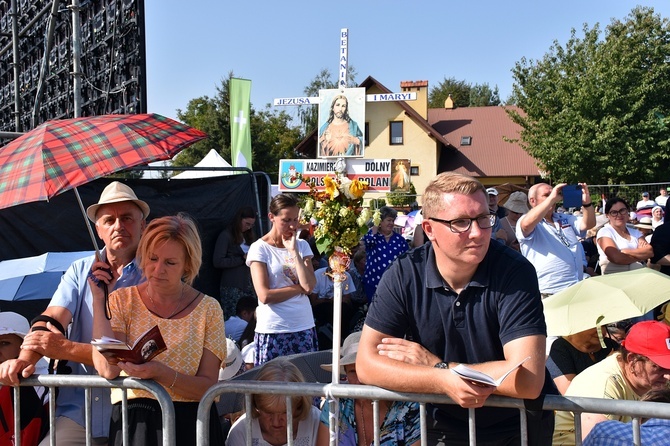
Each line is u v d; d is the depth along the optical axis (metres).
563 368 3.71
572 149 28.59
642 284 3.83
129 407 2.72
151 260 2.75
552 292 5.35
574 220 7.17
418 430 2.71
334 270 2.73
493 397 2.22
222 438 2.80
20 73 12.91
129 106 8.41
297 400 2.96
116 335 2.73
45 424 3.13
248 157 13.00
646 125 28.39
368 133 36.91
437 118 42.16
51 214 6.65
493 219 2.21
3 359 3.23
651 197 16.58
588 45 29.55
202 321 2.82
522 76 30.64
